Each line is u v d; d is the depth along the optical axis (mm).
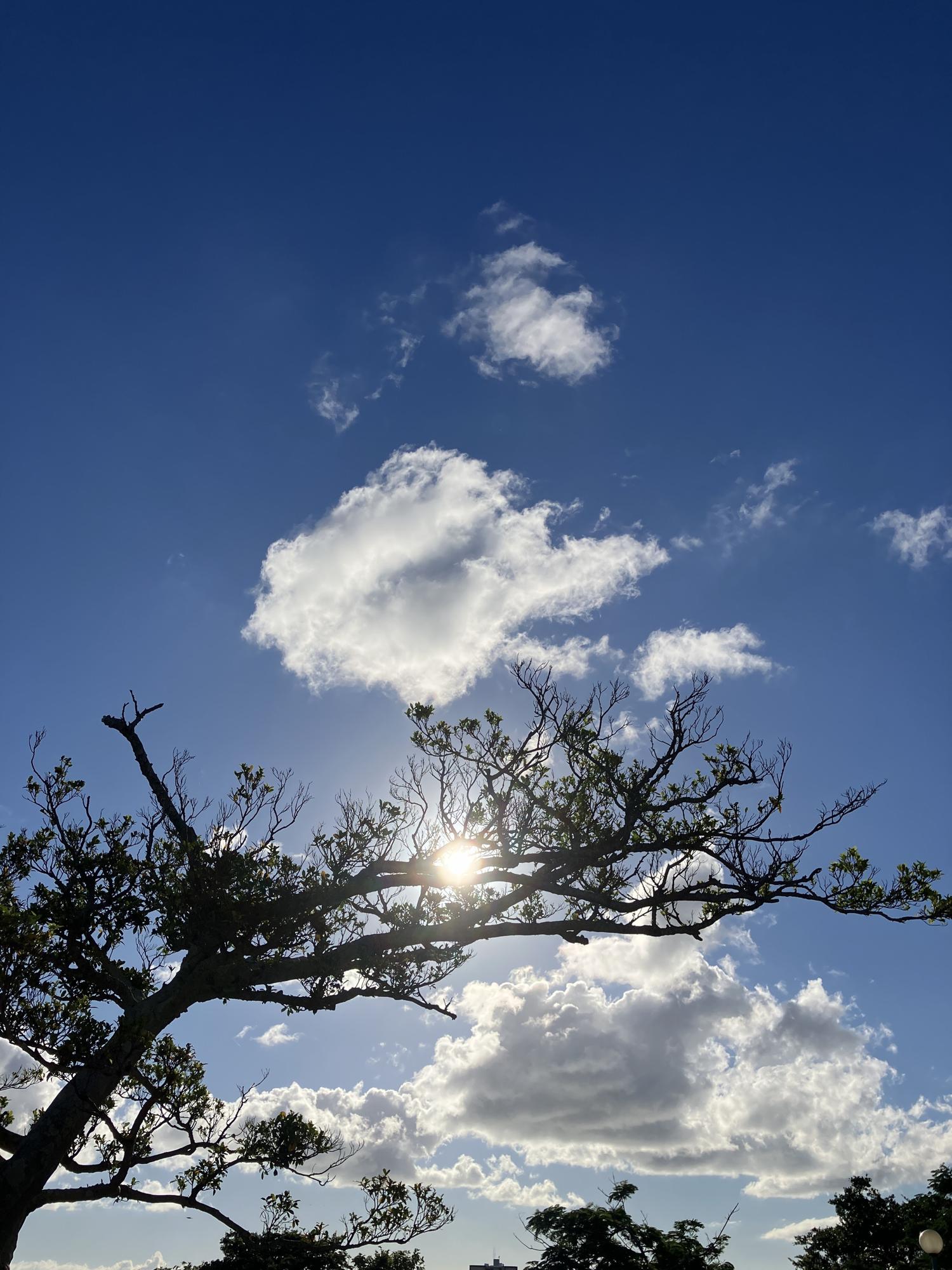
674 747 19188
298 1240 17859
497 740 19344
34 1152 14523
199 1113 17156
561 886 18812
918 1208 38844
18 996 15867
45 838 17297
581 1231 37469
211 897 16500
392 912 18109
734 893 18688
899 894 17781
